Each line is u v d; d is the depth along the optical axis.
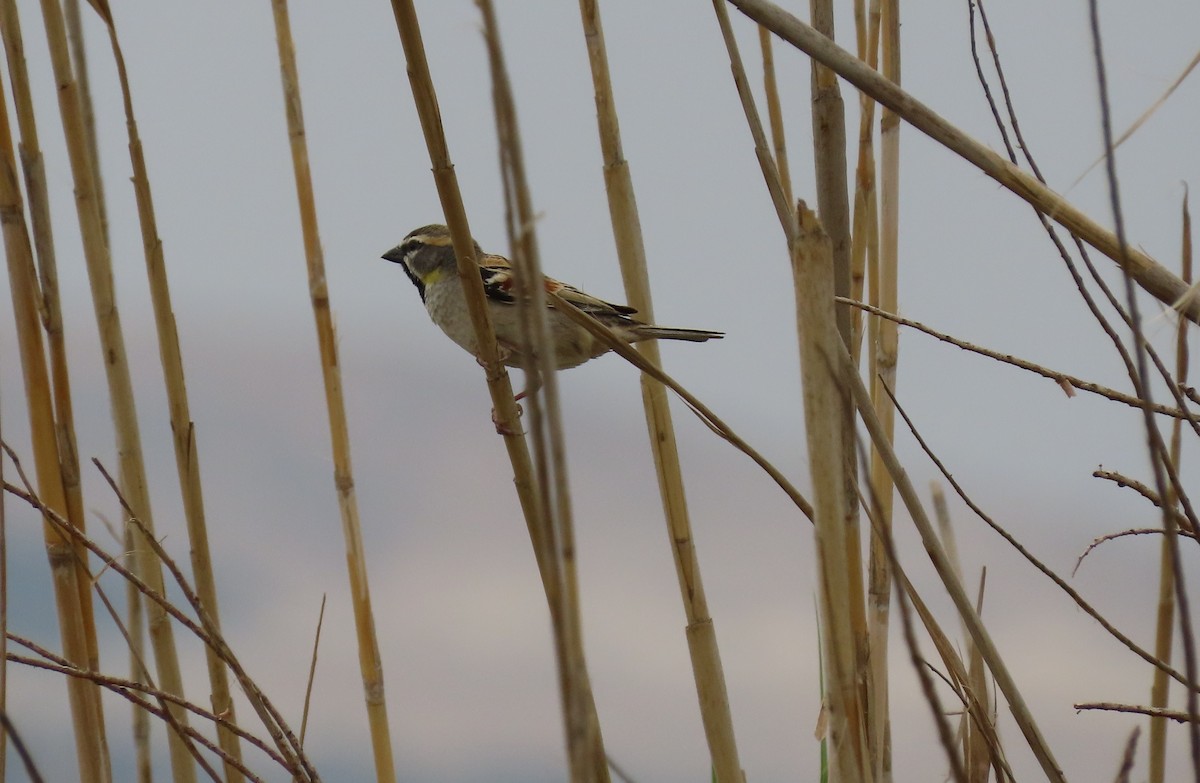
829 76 5.52
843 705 4.49
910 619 3.35
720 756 6.14
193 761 6.59
